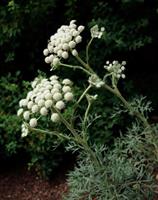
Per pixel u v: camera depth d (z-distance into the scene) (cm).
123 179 308
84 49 505
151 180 317
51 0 479
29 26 487
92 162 303
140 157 341
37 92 285
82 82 485
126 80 506
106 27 469
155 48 511
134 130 346
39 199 432
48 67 512
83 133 284
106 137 441
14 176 464
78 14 500
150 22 481
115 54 499
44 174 443
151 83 513
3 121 441
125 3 461
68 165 458
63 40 305
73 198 319
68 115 419
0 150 454
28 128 278
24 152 466
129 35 465
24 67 514
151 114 517
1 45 494
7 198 438
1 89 470
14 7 459
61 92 284
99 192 312
